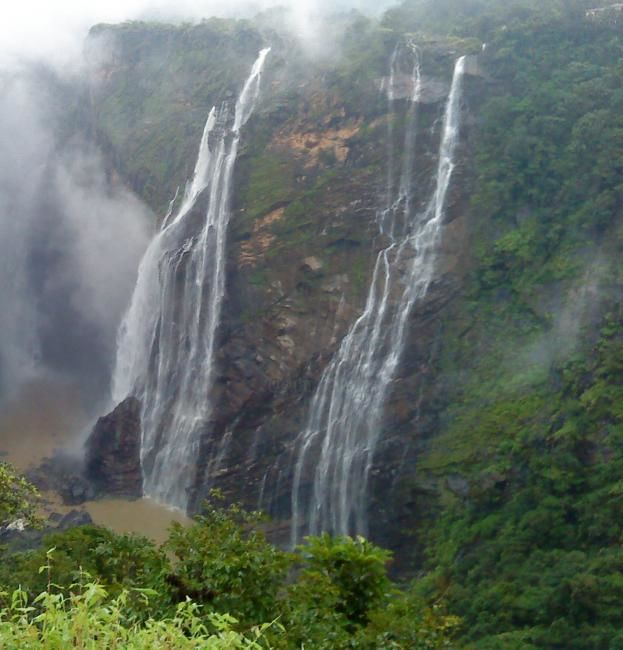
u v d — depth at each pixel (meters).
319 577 11.99
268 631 9.82
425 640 11.36
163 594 10.23
